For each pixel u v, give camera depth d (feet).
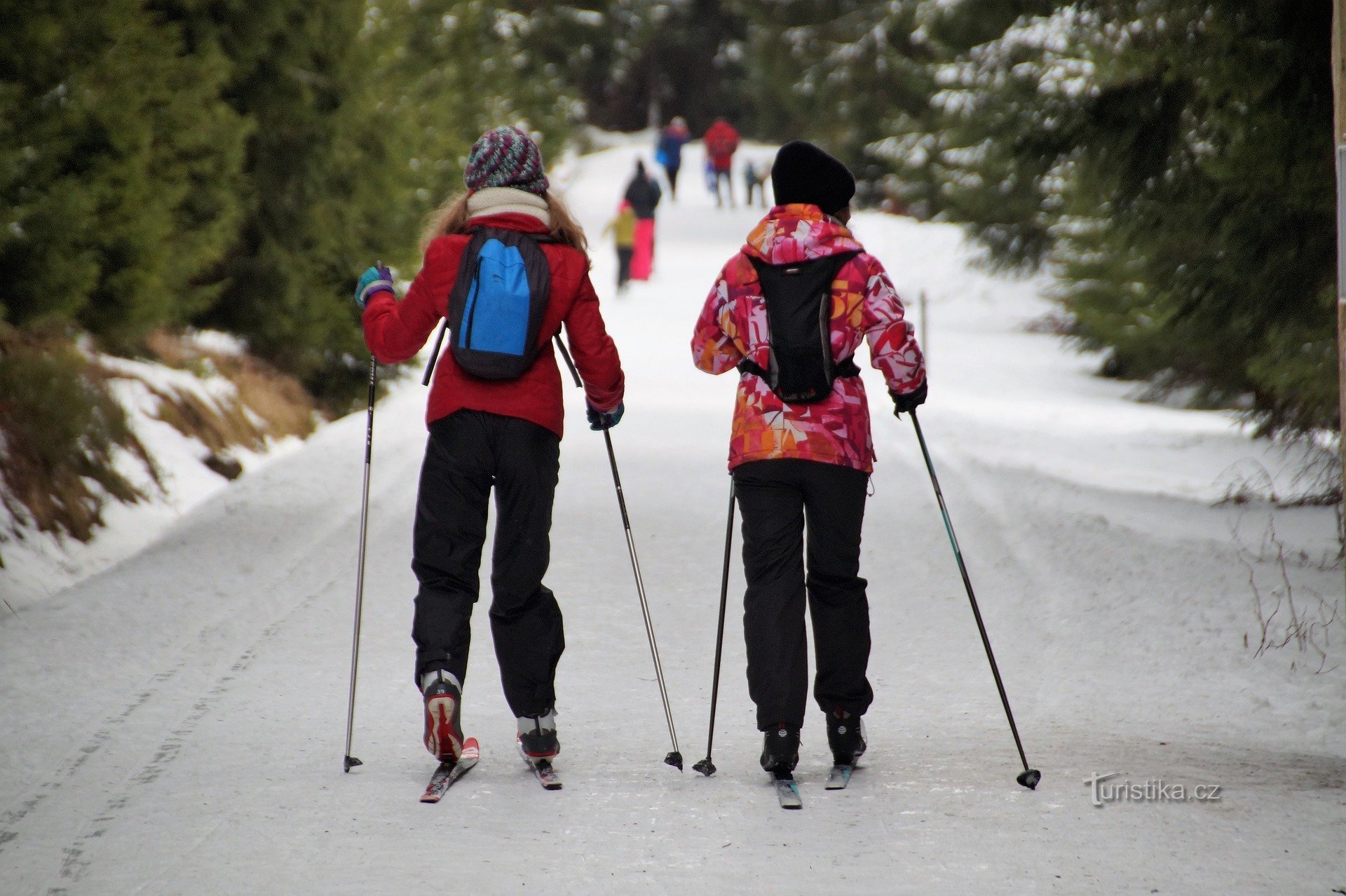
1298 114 89.66
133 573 81.25
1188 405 192.24
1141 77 101.30
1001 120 110.83
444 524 47.29
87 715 55.88
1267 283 98.63
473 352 46.14
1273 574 82.58
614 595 79.61
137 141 110.01
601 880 39.45
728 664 66.13
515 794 47.06
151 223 114.42
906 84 346.74
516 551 47.67
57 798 46.37
